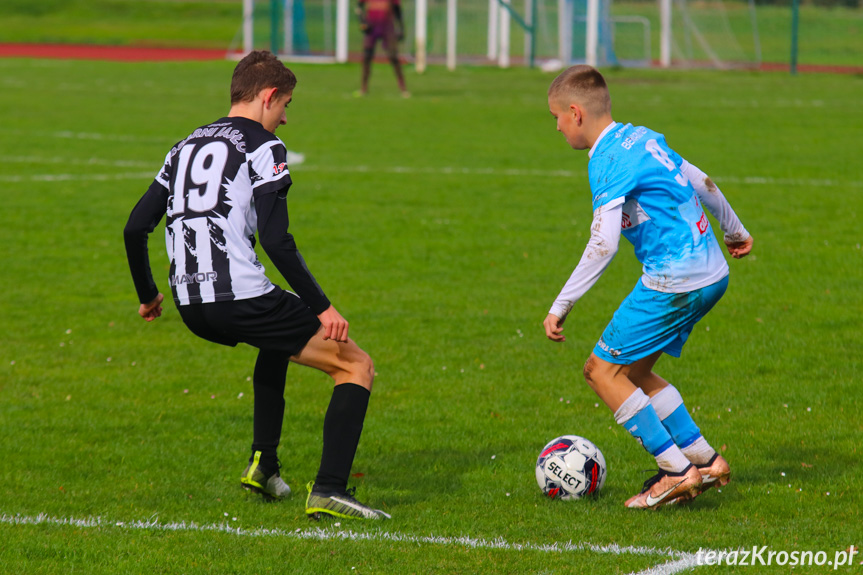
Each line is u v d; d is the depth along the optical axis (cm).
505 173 5041
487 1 13588
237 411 2044
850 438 1816
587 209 4191
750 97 8681
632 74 11181
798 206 4153
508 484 1638
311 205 4244
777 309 2753
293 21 12900
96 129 6431
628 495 1580
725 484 1526
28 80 9506
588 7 11744
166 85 9188
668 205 1434
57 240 3625
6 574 1275
